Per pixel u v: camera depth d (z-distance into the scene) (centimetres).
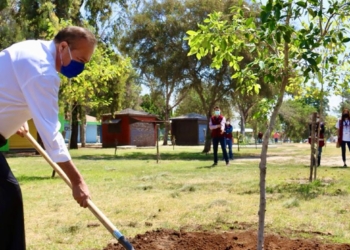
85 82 1379
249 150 3484
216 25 441
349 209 747
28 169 1620
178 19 2684
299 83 630
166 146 4572
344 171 1403
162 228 600
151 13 2755
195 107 6538
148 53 2750
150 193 941
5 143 359
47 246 542
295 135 7119
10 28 2542
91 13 2961
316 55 398
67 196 919
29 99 324
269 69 436
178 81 2780
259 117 508
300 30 403
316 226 626
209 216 693
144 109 7044
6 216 355
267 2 386
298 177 1218
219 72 2684
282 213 714
